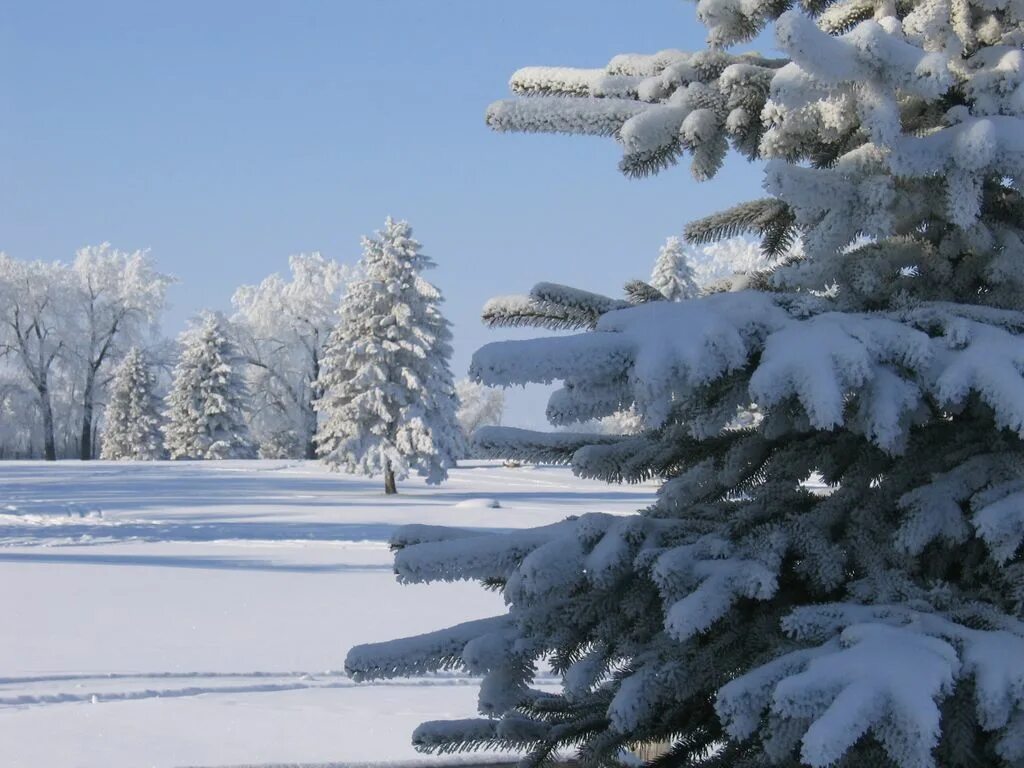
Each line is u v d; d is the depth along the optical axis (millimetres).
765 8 3457
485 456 3723
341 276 75312
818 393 2545
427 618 11617
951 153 2938
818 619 2785
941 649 2504
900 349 2766
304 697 7797
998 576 3041
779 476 3391
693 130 3268
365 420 42531
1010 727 2533
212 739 6602
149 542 20094
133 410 81500
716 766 3375
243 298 75562
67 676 8469
